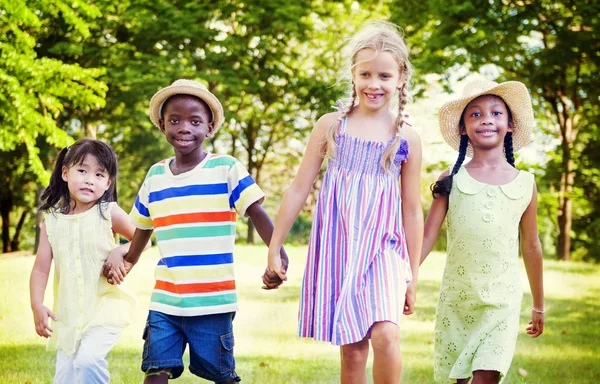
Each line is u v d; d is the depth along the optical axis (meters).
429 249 3.84
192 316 3.45
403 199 3.42
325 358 5.56
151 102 3.61
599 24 14.35
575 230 21.94
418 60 16.00
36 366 5.01
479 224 3.73
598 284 11.39
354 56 3.41
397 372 3.05
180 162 3.63
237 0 19.45
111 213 3.82
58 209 3.83
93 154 3.77
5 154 19.98
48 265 3.79
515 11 15.19
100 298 3.75
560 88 17.36
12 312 7.29
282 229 3.41
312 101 21.34
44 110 13.79
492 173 3.82
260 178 28.33
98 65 19.00
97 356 3.60
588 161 18.36
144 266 12.47
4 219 24.86
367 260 3.21
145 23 18.08
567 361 5.54
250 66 20.20
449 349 3.82
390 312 3.08
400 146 3.33
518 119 3.97
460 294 3.79
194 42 18.95
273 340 6.25
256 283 10.57
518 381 4.82
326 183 3.40
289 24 18.81
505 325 3.68
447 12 15.17
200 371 3.52
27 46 12.62
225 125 21.91
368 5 21.23
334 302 3.26
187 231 3.51
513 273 3.77
